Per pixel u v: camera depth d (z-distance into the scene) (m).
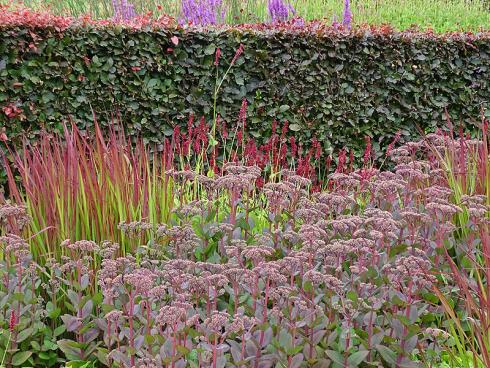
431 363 2.94
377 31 7.38
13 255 3.58
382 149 7.57
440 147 4.96
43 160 4.10
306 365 2.88
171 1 10.39
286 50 7.04
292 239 3.65
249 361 2.86
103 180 3.96
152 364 2.63
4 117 6.19
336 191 4.64
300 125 7.21
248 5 10.98
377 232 3.17
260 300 3.17
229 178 3.78
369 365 3.01
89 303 3.34
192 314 3.06
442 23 14.77
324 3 14.26
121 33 6.54
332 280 2.88
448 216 3.88
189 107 6.90
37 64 6.28
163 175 4.37
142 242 3.96
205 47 6.83
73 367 3.16
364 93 7.39
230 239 3.77
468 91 7.73
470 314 3.13
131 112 6.71
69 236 3.75
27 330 3.18
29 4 9.78
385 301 3.09
